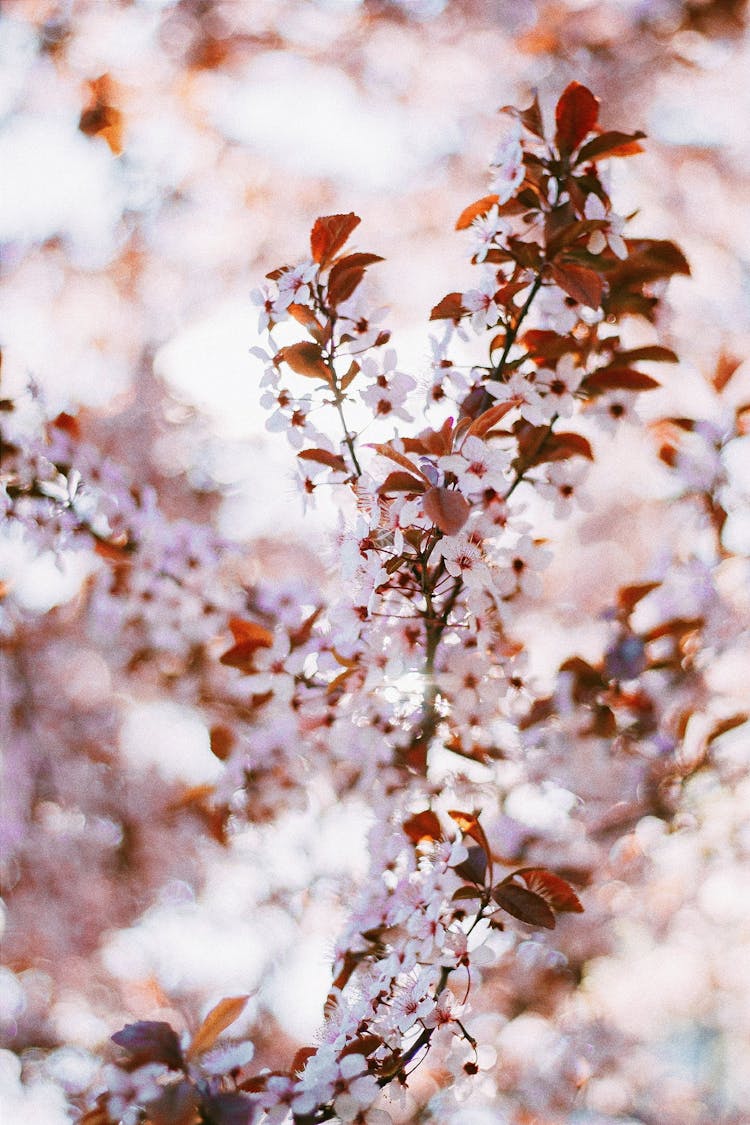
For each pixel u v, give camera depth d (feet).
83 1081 16.67
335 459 6.64
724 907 11.94
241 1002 5.45
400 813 7.02
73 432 8.78
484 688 6.54
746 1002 14.70
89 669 15.66
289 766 7.83
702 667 9.69
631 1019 14.82
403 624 6.34
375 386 6.56
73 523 8.72
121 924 16.98
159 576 9.12
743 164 17.84
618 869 11.06
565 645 12.54
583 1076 13.01
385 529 5.82
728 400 10.16
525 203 6.57
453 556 5.81
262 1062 15.80
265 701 7.68
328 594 9.73
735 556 9.87
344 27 17.44
